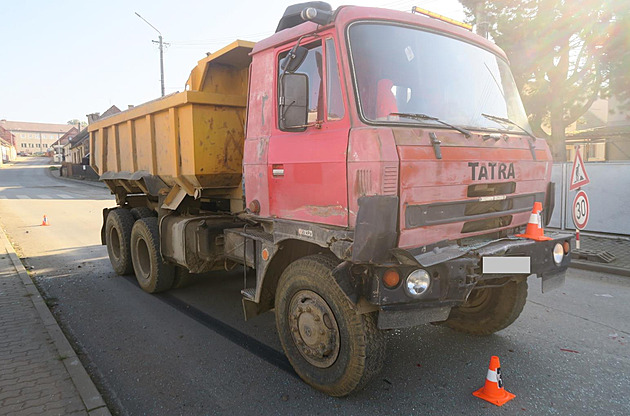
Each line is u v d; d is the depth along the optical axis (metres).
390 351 4.49
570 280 7.07
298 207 3.74
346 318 3.34
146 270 6.72
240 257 4.64
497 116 4.13
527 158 4.05
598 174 10.08
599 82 13.76
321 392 3.73
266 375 4.09
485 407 3.48
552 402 3.53
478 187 3.61
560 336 4.83
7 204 22.14
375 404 3.55
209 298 6.43
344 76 3.30
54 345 4.49
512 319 4.56
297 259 3.99
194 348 4.71
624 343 4.64
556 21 13.29
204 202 6.45
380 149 3.01
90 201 23.81
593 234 10.10
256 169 4.21
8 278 7.11
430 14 4.03
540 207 3.92
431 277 3.19
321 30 3.50
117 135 7.51
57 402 3.44
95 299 6.44
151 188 6.31
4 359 4.18
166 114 5.71
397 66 3.55
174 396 3.75
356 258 2.99
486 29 10.34
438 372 4.05
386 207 3.00
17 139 156.88
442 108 3.70
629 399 3.56
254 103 4.27
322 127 3.50
